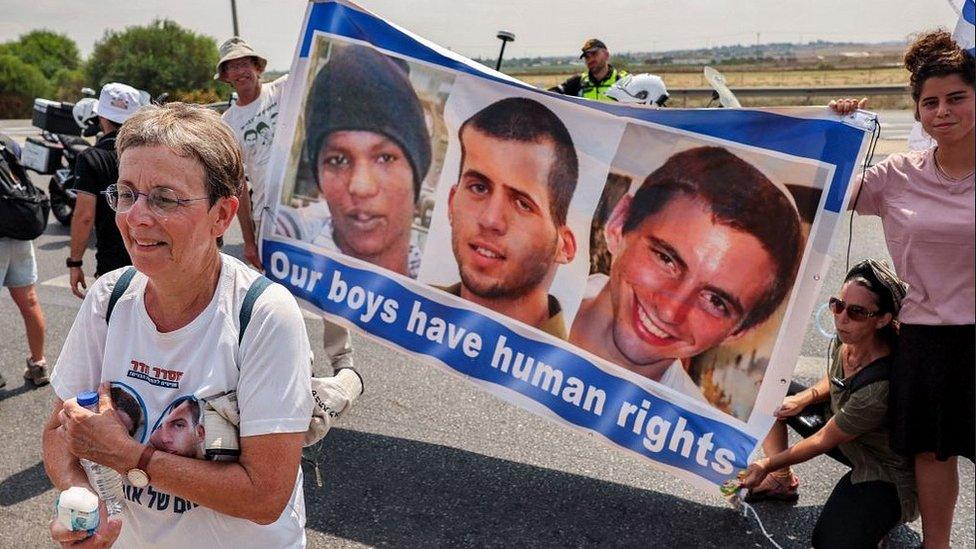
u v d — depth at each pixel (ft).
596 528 10.45
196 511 5.05
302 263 12.69
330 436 12.82
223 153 4.91
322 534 10.29
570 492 11.30
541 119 11.00
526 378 11.32
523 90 11.06
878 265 8.94
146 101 13.00
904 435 8.50
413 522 10.57
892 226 8.71
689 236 10.26
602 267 10.82
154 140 4.72
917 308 8.36
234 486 4.76
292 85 12.51
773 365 9.97
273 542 5.23
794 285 9.77
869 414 8.73
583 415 11.02
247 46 13.58
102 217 12.53
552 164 10.98
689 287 10.30
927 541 9.05
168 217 4.68
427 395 14.47
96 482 5.14
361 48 12.03
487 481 11.57
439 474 11.75
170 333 4.92
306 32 12.39
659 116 10.26
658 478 11.69
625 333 10.73
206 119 4.97
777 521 10.62
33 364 14.73
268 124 13.41
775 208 9.76
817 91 75.92
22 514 10.78
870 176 9.17
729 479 10.15
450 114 11.56
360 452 12.34
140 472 4.72
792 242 9.72
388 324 12.17
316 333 17.84
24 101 117.70
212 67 112.68
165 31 114.32
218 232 5.03
